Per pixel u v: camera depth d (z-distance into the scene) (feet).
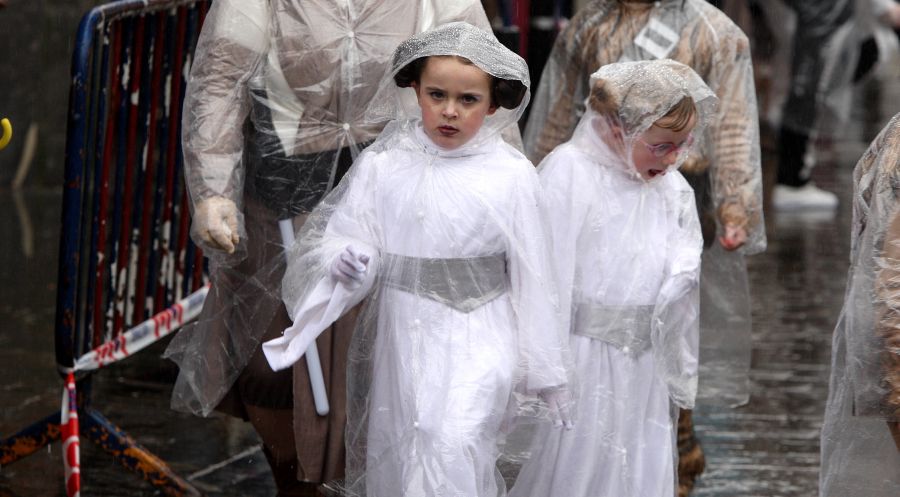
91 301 39.81
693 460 40.91
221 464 45.37
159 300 44.14
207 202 35.29
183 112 35.99
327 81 35.78
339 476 35.91
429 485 30.78
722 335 42.78
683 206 35.12
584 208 33.91
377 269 32.32
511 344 32.30
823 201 92.79
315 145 36.24
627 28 41.68
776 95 101.91
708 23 41.34
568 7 62.18
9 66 87.15
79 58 36.81
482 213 31.83
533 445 34.35
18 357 55.57
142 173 42.09
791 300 68.44
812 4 91.71
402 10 35.83
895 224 28.02
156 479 40.52
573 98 43.16
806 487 44.21
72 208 37.42
